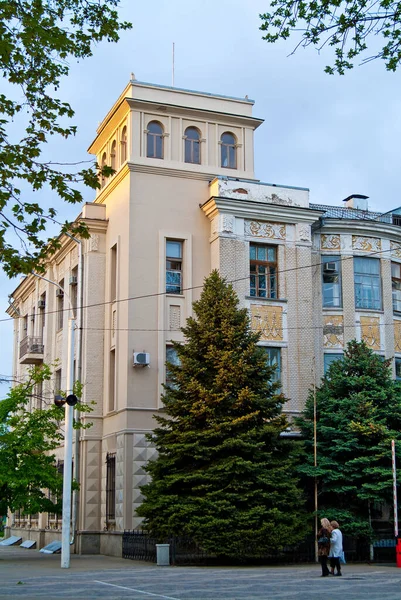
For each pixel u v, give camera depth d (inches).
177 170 1338.6
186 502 981.8
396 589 713.6
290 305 1295.5
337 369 1170.6
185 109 1368.1
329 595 660.7
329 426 1116.5
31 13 541.6
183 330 1088.2
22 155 546.3
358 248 1366.9
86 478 1315.2
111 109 1403.8
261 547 952.9
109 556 1228.5
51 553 1363.2
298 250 1321.4
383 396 1115.3
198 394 1024.2
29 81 556.4
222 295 1082.7
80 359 1362.0
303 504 1051.3
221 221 1280.8
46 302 1697.8
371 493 1057.5
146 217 1301.7
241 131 1417.3
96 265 1397.6
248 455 1001.5
